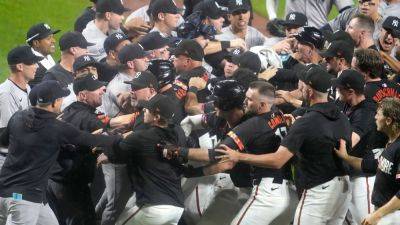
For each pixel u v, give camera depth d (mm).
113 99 28094
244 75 25188
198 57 26641
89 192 25547
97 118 25297
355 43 28516
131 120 25703
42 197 23828
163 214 23156
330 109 22703
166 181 23312
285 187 23453
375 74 25000
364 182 24281
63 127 23625
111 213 26344
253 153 23047
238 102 23250
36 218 23703
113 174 25891
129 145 23141
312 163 22734
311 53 28250
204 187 25375
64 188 24906
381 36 29078
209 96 26406
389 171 21766
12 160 23609
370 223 21641
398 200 21250
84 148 24453
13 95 27172
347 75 24125
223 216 25312
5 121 27062
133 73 28266
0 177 23828
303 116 22672
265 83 23328
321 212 22828
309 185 22906
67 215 25109
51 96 23438
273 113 23453
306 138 22406
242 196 24469
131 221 23438
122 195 26031
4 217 24000
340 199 22953
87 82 25125
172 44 29922
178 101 25547
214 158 22719
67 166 24672
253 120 23062
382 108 21922
